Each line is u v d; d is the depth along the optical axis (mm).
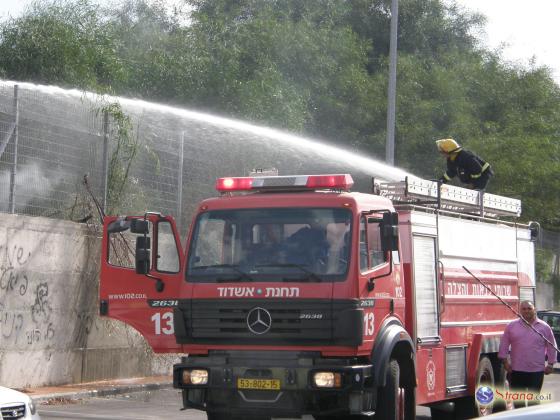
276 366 11258
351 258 11312
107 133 21125
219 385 11398
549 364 13695
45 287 18750
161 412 16375
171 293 12320
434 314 13602
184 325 11688
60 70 23891
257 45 31188
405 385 12664
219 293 11531
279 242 11594
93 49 25328
